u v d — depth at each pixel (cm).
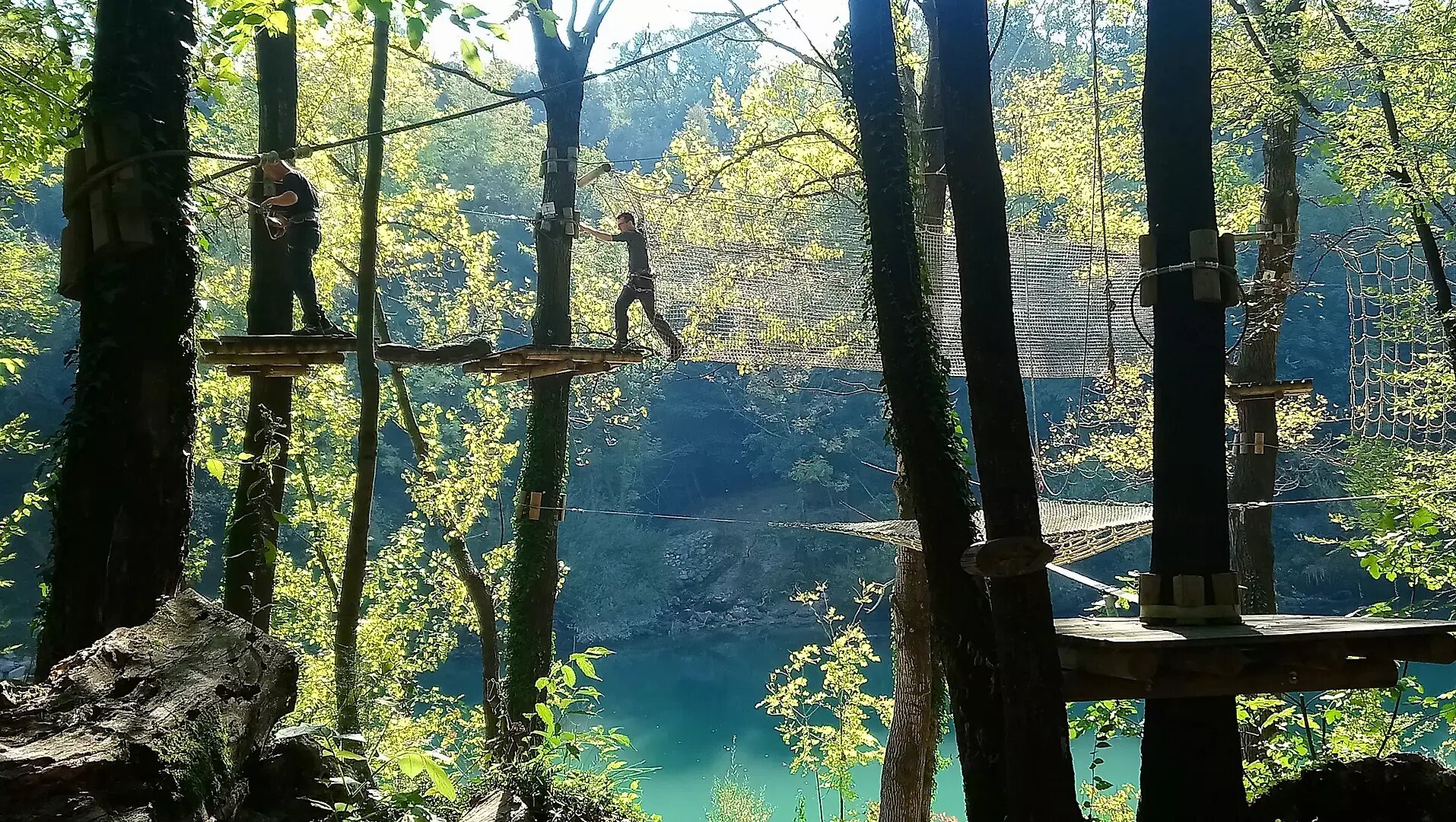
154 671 238
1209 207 330
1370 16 773
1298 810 352
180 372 367
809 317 698
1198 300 323
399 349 588
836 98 918
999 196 309
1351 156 755
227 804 224
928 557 348
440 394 2141
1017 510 296
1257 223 920
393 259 1045
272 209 595
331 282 986
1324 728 657
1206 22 334
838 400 3300
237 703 240
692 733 2009
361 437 581
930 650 782
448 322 1073
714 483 3638
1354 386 1034
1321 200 804
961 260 310
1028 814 287
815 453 3234
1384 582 2439
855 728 1005
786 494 3441
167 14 376
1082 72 1566
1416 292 835
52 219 2497
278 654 273
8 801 181
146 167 362
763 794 1320
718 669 2622
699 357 699
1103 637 284
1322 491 2031
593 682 2502
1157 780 319
